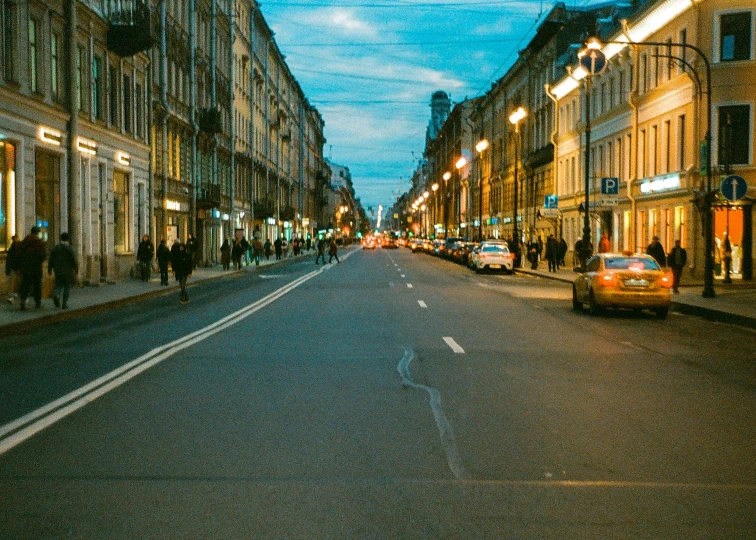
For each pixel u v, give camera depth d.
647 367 11.30
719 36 31.42
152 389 9.41
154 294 26.39
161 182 39.31
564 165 53.81
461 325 16.64
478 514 5.14
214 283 33.81
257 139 71.94
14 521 5.01
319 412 8.19
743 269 31.42
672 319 19.11
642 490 5.68
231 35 56.88
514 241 50.47
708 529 4.90
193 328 16.06
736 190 21.50
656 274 19.06
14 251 19.19
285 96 92.94
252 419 7.86
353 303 22.36
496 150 80.69
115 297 23.16
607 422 7.83
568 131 52.53
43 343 13.89
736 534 4.82
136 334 15.09
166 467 6.20
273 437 7.14
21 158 23.23
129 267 34.19
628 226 40.81
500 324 16.94
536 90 62.62
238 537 4.74
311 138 124.50
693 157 32.25
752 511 5.24
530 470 6.15
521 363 11.55
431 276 39.88
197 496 5.49
